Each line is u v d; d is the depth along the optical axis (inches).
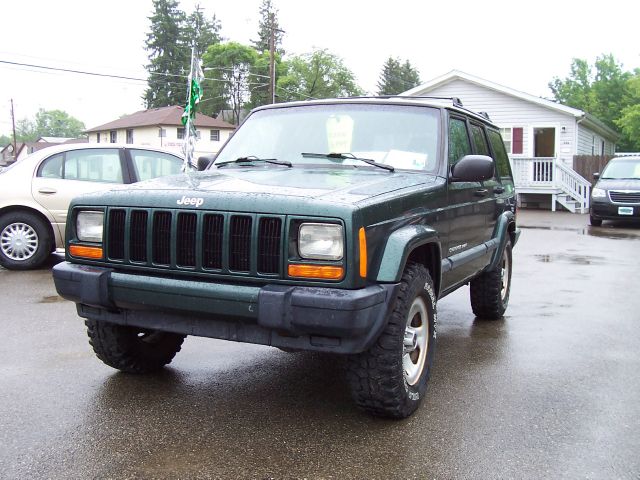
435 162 181.2
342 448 134.4
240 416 151.1
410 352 154.1
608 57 2261.3
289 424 146.7
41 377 176.2
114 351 169.9
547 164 959.6
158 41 2859.3
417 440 138.9
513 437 141.2
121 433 140.0
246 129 207.0
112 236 150.4
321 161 182.7
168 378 177.8
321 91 2783.0
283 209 132.4
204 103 2837.1
